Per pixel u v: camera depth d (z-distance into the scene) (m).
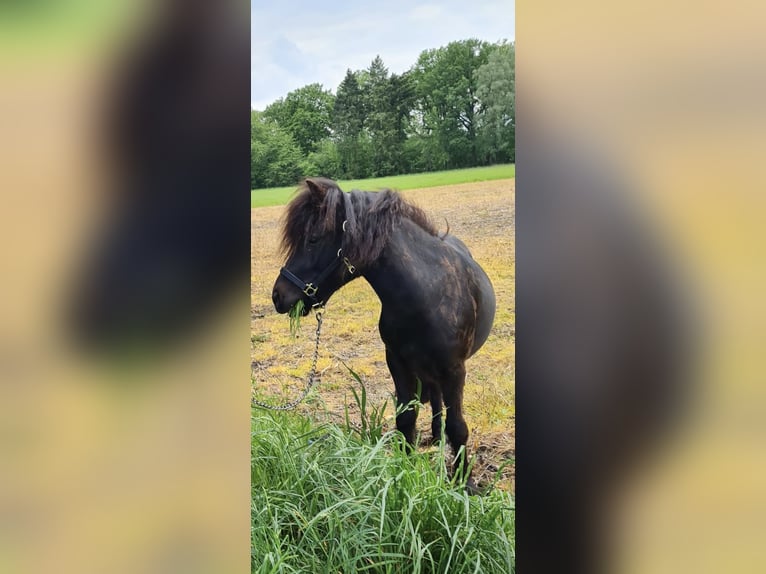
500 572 1.85
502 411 2.03
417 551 1.84
